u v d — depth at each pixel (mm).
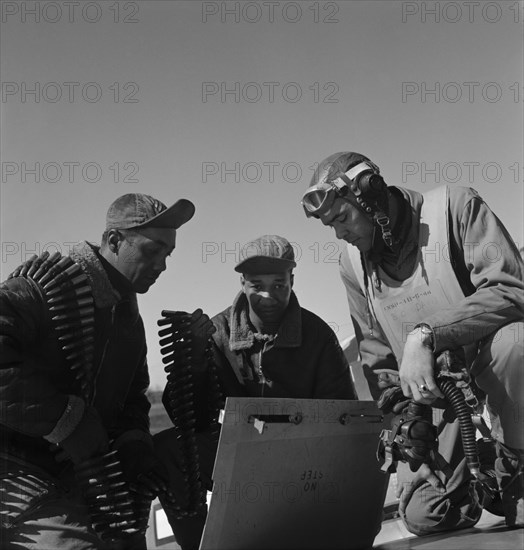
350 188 2557
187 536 2672
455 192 2650
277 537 2393
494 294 2441
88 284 2438
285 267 2783
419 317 2656
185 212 2529
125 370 2600
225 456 2180
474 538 2455
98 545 2232
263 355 2857
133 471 2422
